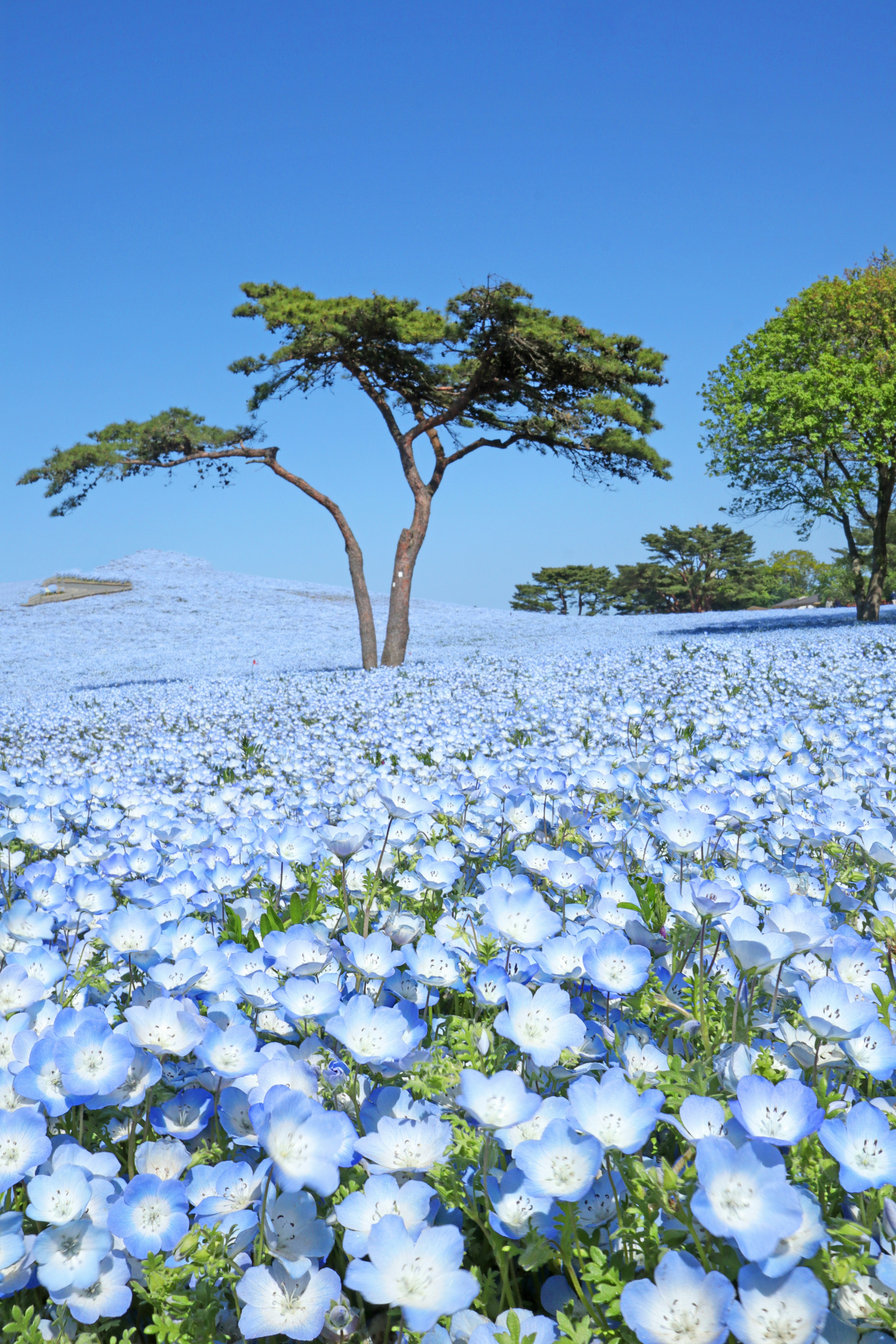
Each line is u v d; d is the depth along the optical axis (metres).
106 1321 1.49
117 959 2.27
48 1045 1.62
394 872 2.95
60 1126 1.81
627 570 89.75
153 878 3.37
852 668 13.59
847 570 73.19
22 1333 1.36
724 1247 1.32
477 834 3.51
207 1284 1.39
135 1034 1.72
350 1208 1.41
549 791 3.71
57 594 56.03
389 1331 1.43
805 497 31.72
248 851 3.81
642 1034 2.00
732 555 88.44
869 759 5.75
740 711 9.21
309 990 1.88
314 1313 1.33
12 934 2.41
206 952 2.21
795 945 1.78
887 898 2.54
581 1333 1.27
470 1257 1.59
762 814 3.25
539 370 22.83
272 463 25.03
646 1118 1.37
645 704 11.45
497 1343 1.24
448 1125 1.53
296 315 20.98
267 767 9.32
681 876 2.51
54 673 30.64
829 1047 1.68
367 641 24.80
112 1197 1.53
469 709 11.60
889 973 1.93
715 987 2.15
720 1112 1.39
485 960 2.20
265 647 37.84
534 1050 1.59
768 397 28.73
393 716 11.64
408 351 22.81
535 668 17.05
